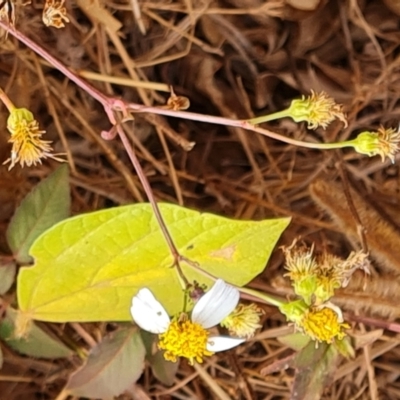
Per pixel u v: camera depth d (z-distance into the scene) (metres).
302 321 0.19
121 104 0.18
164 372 0.21
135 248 0.20
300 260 0.19
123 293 0.20
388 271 0.23
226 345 0.19
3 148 0.23
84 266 0.20
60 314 0.20
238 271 0.20
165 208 0.19
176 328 0.18
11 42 0.23
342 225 0.23
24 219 0.20
